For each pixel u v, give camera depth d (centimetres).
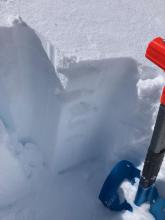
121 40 131
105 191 126
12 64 120
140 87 123
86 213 126
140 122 129
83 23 133
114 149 136
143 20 146
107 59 117
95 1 146
